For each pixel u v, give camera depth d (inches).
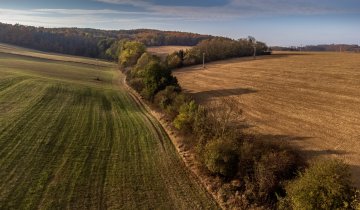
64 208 835.4
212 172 1069.8
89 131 1421.0
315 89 1979.6
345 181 755.4
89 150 1214.9
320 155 1122.0
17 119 1445.6
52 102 1840.6
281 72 2603.3
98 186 962.7
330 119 1473.9
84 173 1029.8
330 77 2204.7
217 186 1011.9
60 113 1636.3
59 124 1457.9
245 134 1285.7
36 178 965.8
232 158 1031.0
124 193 941.2
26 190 895.1
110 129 1485.0
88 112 1733.5
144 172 1083.9
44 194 886.4
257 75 2632.9
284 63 3029.0
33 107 1678.2
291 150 1129.4
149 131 1508.4
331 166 770.2
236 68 3117.6
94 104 1963.6
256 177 958.4
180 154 1255.5
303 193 762.2
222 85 2437.3
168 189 987.3
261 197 909.2
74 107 1802.4
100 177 1017.5
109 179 1011.9
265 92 2075.5
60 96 2011.6
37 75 2714.1
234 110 1644.9
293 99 1850.4
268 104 1812.3
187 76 2989.7
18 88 2041.1
